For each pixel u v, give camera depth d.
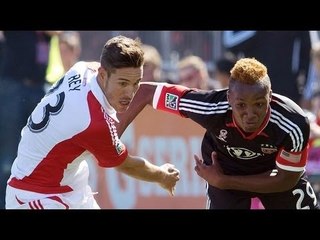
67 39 32.38
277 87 33.41
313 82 33.03
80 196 18.72
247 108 17.83
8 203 18.73
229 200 20.16
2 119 31.91
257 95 17.69
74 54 32.59
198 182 31.03
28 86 32.19
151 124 30.83
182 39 34.44
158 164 30.89
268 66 33.41
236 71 17.91
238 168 19.56
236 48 33.66
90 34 33.69
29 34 32.16
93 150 17.88
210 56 34.25
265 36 33.44
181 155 31.00
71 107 17.59
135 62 17.19
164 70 33.81
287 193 19.88
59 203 18.36
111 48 17.25
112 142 17.83
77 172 18.59
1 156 31.84
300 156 18.67
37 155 18.14
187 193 31.00
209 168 19.31
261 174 19.22
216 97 19.00
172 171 19.19
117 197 30.67
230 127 18.73
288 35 33.31
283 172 18.83
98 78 17.61
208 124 18.97
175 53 34.28
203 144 20.03
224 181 19.19
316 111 32.59
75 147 17.88
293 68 33.31
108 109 17.73
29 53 32.06
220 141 19.19
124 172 18.66
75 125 17.55
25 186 18.39
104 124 17.55
